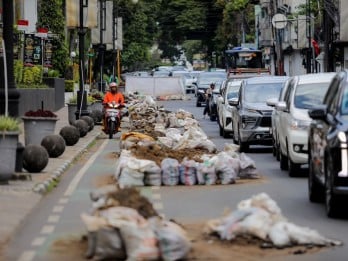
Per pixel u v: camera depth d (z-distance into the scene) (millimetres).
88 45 130750
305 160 36875
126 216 19953
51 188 33500
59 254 21016
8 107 40562
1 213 26875
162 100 130250
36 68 84625
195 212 27547
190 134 43312
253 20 194750
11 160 32844
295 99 38844
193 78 162375
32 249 21719
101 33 112000
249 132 49875
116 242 19781
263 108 49969
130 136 47000
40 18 110438
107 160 45344
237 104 53094
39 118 44250
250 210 22188
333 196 25719
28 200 29734
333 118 27094
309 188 30141
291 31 145750
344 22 96938
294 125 37188
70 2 74312
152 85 130125
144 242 19453
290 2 150125
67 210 28234
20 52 86312
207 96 91062
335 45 104500
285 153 39312
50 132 44469
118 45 139000
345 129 25609
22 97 69500
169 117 61469
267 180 36375
